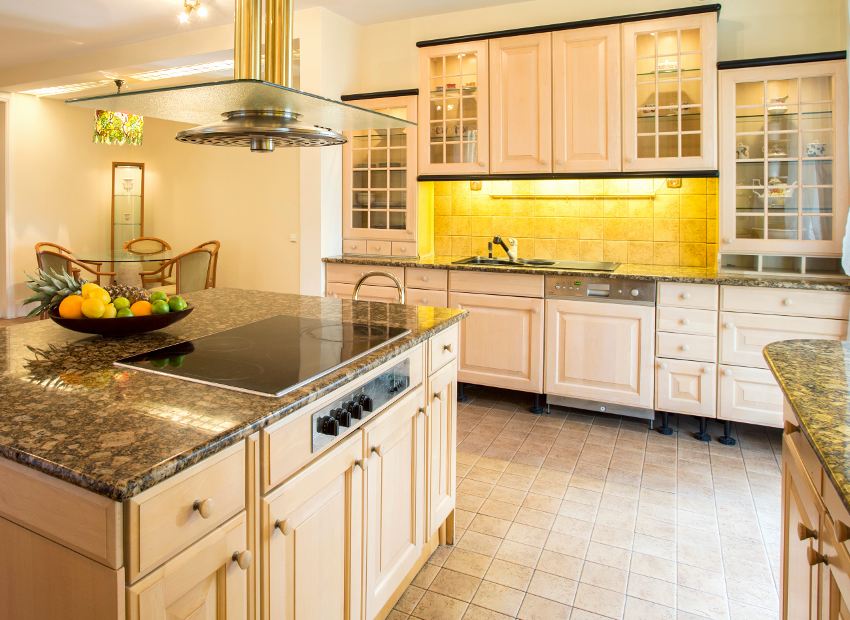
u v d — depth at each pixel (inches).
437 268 152.9
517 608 75.5
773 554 87.4
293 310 91.4
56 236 265.4
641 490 107.3
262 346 67.3
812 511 44.7
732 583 80.6
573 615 74.3
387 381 66.3
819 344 67.0
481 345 150.1
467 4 160.7
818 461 43.2
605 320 136.4
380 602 66.7
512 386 147.7
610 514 98.9
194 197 262.1
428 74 157.6
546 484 109.6
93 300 67.7
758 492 106.6
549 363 142.7
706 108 130.2
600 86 138.9
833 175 122.3
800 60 121.8
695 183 147.9
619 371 136.1
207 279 230.7
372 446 63.3
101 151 279.7
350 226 173.8
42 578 39.8
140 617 36.9
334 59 167.8
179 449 39.5
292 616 51.7
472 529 94.2
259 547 47.3
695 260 149.1
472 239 173.5
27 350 65.8
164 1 158.7
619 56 136.6
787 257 130.9
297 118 67.3
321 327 78.2
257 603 47.6
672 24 131.6
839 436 39.7
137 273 273.1
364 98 166.7
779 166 127.6
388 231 168.7
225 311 90.4
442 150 159.0
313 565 54.4
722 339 126.6
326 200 168.6
